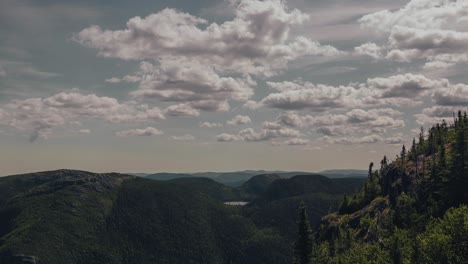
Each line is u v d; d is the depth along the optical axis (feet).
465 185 415.64
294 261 470.39
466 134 440.04
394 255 311.88
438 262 274.16
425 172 526.16
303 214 465.47
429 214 414.21
